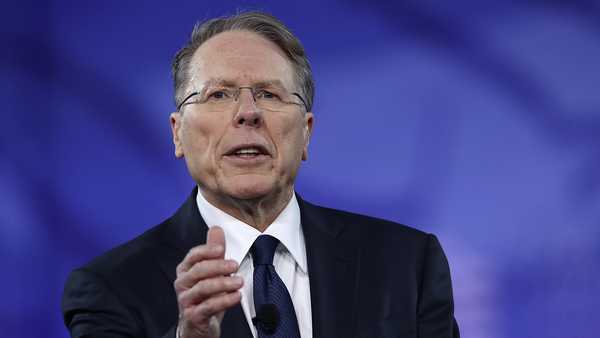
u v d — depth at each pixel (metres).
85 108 13.11
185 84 6.99
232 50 6.84
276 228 6.87
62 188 12.94
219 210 6.94
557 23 13.25
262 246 6.74
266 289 6.50
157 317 6.48
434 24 13.27
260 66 6.79
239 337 6.39
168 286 6.63
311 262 6.90
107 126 13.14
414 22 13.27
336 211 7.56
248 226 6.87
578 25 13.27
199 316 5.34
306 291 6.78
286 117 6.77
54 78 13.10
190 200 7.20
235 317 6.45
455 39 13.25
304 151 7.31
